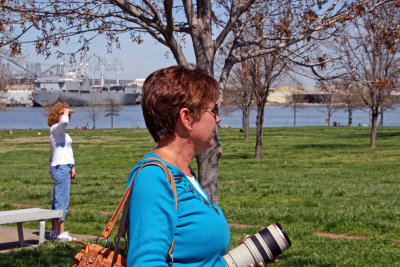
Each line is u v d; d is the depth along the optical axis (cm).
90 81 17338
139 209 191
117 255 206
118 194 1408
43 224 755
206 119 216
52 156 767
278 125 9769
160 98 212
